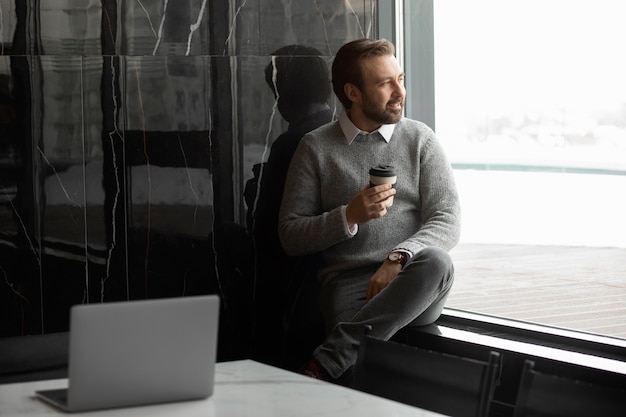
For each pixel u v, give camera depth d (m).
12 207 3.52
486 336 3.49
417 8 4.02
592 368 3.00
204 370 1.87
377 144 3.63
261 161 3.87
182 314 1.83
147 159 3.69
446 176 3.58
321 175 3.65
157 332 1.82
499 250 3.62
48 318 3.59
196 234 3.80
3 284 3.53
